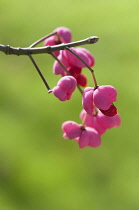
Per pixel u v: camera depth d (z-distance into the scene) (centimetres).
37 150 829
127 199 726
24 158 805
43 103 954
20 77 1048
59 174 775
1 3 1472
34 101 962
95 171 786
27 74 1053
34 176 769
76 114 924
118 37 1244
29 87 1010
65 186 752
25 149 827
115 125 366
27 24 1348
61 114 923
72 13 1416
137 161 809
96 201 723
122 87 1012
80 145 359
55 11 1441
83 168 790
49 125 895
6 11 1423
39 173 774
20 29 1316
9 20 1378
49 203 720
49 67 1059
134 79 1030
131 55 1136
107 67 1088
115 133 870
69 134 359
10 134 864
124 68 1085
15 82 1030
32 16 1394
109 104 307
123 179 768
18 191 746
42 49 320
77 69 356
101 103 306
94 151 830
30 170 780
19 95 978
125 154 827
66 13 1415
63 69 357
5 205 718
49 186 752
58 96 307
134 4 1427
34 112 930
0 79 1037
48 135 872
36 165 790
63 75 363
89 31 1305
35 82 1022
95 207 714
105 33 1287
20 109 946
